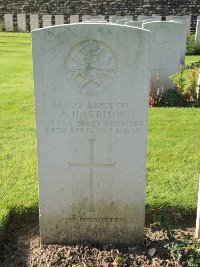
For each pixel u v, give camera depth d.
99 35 1.07
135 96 1.12
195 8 7.61
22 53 5.01
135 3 7.79
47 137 1.16
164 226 1.17
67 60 1.09
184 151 1.85
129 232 1.25
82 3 7.94
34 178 1.58
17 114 2.43
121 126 1.15
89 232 1.25
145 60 1.09
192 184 1.53
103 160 1.18
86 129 1.15
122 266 1.13
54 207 1.22
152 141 1.97
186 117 2.39
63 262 1.16
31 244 1.25
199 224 1.22
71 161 1.18
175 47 2.83
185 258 1.13
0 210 1.34
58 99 1.12
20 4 8.16
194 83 2.83
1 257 1.19
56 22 7.79
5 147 1.91
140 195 1.21
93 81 1.11
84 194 1.21
